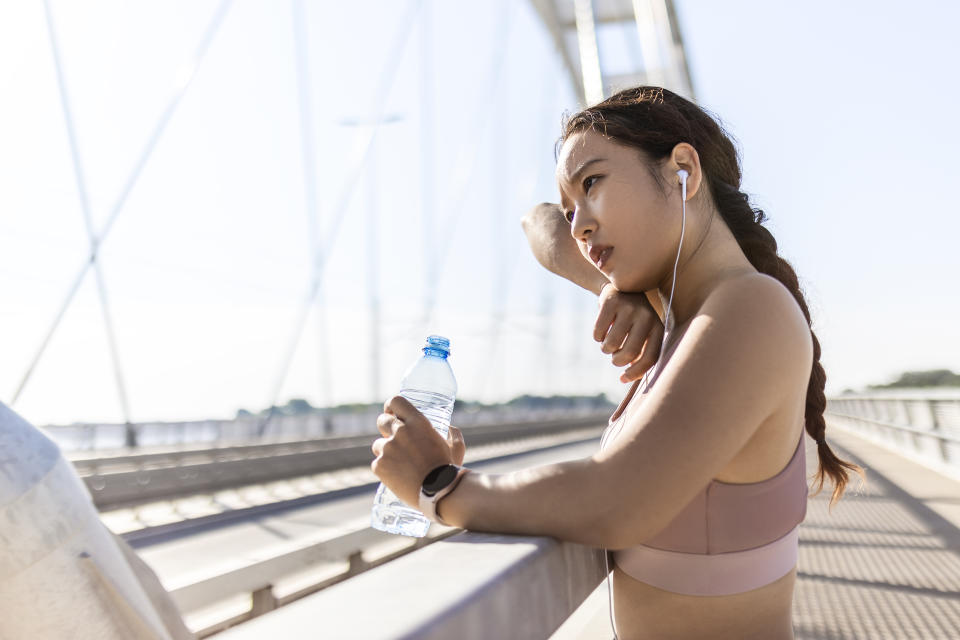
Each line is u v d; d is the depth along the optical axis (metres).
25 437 0.40
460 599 0.45
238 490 9.77
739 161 1.15
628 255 0.95
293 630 0.38
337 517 7.02
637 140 0.94
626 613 0.96
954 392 9.42
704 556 0.87
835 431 27.56
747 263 1.00
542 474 0.75
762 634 0.91
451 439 1.12
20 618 0.38
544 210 1.53
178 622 0.49
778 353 0.76
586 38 17.52
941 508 6.01
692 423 0.71
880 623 2.73
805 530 4.95
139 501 8.12
